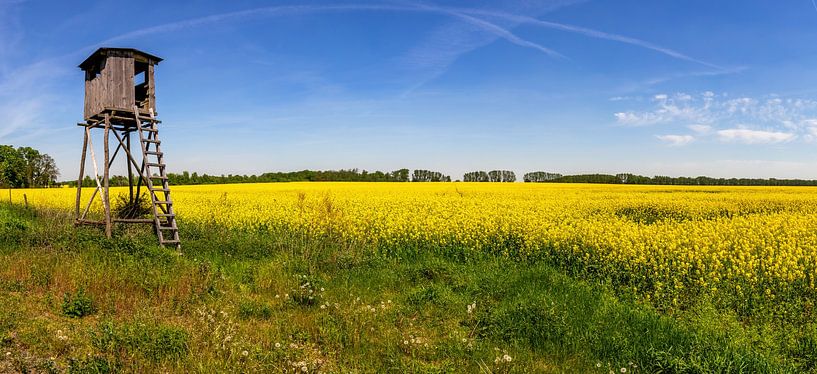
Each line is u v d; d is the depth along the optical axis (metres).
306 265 10.85
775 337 7.25
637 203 27.00
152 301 7.95
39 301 7.62
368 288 9.71
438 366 6.28
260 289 9.32
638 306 8.86
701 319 7.58
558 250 12.62
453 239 14.16
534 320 7.61
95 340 6.09
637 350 6.82
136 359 5.78
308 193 34.16
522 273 10.63
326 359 6.42
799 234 15.25
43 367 5.48
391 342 6.98
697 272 10.39
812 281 9.72
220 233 15.09
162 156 13.70
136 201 15.76
